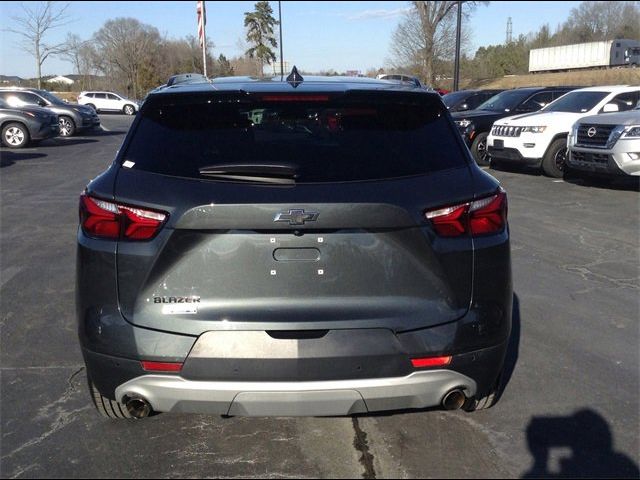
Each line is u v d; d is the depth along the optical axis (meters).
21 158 17.30
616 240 7.90
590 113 12.84
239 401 2.93
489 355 3.11
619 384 4.16
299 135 3.16
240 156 3.05
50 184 12.68
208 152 3.08
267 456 3.34
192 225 2.87
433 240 2.97
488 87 48.34
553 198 10.78
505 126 13.55
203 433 3.57
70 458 3.32
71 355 4.64
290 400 2.92
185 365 2.90
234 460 3.30
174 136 3.16
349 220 2.88
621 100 13.01
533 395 4.00
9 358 4.57
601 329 5.10
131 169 3.08
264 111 3.23
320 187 2.93
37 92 25.38
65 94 58.88
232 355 2.88
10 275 6.57
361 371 2.92
